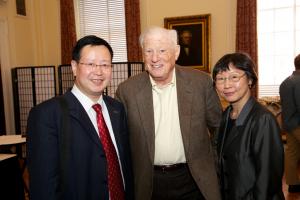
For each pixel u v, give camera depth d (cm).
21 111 569
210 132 197
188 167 181
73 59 145
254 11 543
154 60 171
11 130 576
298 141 346
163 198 186
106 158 145
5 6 555
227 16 564
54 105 140
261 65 595
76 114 141
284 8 573
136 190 178
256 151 148
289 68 580
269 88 595
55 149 135
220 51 574
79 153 138
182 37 582
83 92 149
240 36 551
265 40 589
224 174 164
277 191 151
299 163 425
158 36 169
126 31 604
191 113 179
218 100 190
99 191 141
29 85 558
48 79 550
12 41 571
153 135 178
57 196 132
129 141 180
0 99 550
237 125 158
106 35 647
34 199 131
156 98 184
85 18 654
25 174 423
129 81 191
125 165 160
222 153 166
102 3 642
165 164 184
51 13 652
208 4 571
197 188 187
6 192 254
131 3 596
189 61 583
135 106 181
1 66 552
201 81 186
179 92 181
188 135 177
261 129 148
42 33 652
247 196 150
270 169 145
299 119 332
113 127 158
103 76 143
